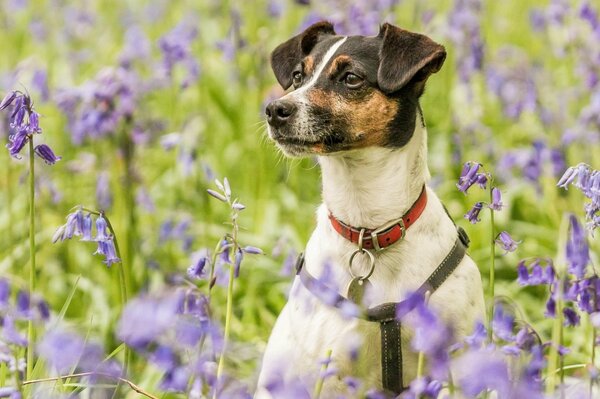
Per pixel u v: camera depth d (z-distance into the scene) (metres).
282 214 10.13
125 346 5.77
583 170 5.50
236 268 5.49
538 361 4.66
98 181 9.20
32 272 5.75
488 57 11.73
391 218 6.20
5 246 9.58
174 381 4.29
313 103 6.33
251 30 11.85
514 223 9.77
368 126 6.29
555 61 13.01
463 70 10.76
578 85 11.34
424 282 6.11
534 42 14.03
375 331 6.06
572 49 10.73
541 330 8.10
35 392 5.58
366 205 6.23
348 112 6.31
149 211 9.45
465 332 6.08
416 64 6.29
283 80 7.29
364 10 10.32
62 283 9.20
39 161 9.28
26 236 9.41
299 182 10.83
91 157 9.69
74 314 8.93
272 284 8.96
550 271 5.59
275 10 11.35
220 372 5.26
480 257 9.23
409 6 12.82
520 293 8.85
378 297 6.13
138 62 12.24
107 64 13.49
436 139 11.32
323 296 5.93
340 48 6.59
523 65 11.48
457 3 10.79
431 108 11.91
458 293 6.12
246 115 11.27
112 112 8.96
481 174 5.72
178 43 10.12
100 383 5.62
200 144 10.59
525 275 5.66
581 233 5.35
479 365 3.86
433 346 4.29
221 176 10.77
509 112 10.73
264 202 10.15
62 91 9.73
